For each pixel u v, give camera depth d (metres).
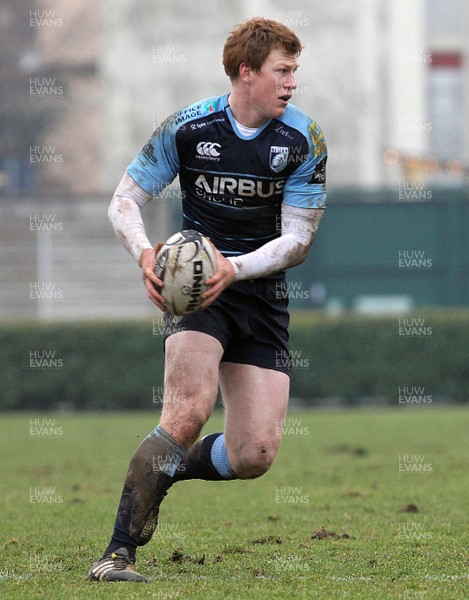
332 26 134.88
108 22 140.88
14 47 150.25
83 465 41.41
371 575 18.78
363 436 53.16
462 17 144.50
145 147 19.47
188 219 19.88
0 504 30.00
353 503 29.56
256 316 19.33
